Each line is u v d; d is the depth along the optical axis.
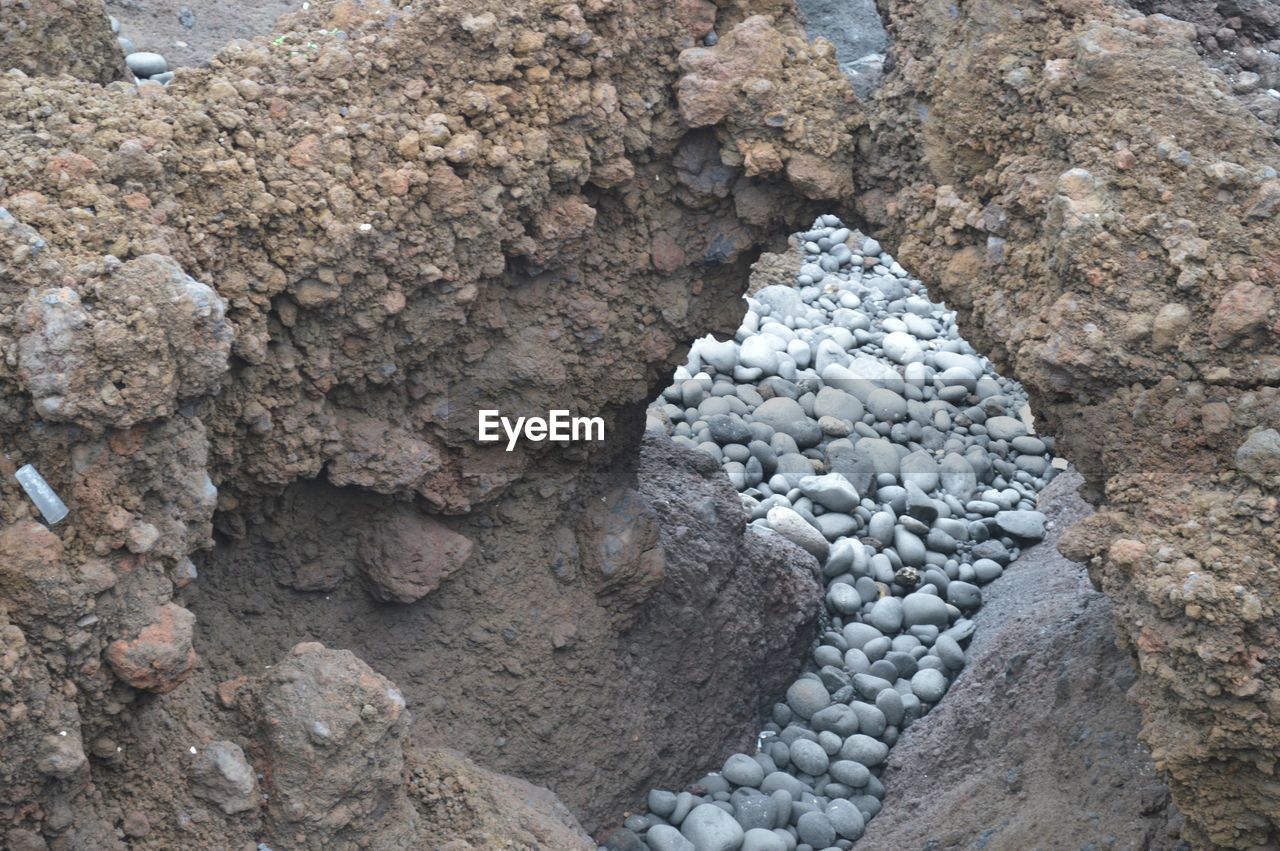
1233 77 4.31
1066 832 3.84
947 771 4.81
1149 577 3.09
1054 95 3.52
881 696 5.30
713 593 4.93
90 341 2.65
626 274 4.04
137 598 2.76
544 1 3.67
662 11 3.87
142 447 2.78
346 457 3.60
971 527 6.56
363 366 3.56
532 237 3.79
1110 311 3.32
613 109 3.75
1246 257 3.26
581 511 4.39
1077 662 4.48
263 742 3.05
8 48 3.56
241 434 3.39
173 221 3.14
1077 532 3.34
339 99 3.50
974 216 3.64
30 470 2.65
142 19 6.23
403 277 3.50
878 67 4.41
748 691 5.13
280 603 3.81
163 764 2.92
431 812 3.39
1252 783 3.08
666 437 5.53
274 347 3.41
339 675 3.06
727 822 4.45
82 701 2.71
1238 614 2.96
